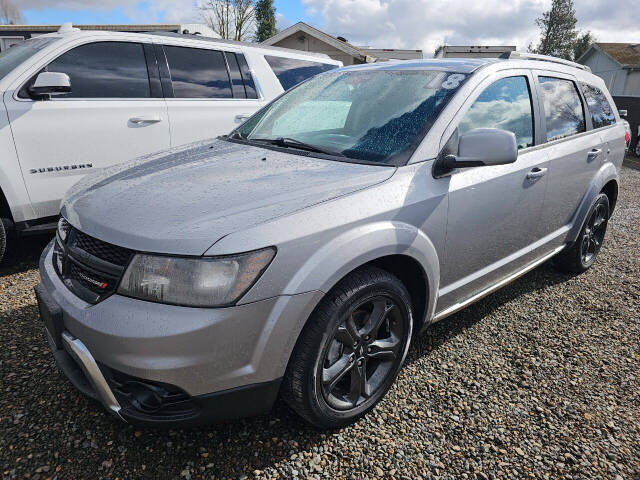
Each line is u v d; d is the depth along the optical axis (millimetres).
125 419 1805
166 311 1664
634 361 2805
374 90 2783
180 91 4570
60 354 2084
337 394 2174
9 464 1895
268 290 1734
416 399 2398
